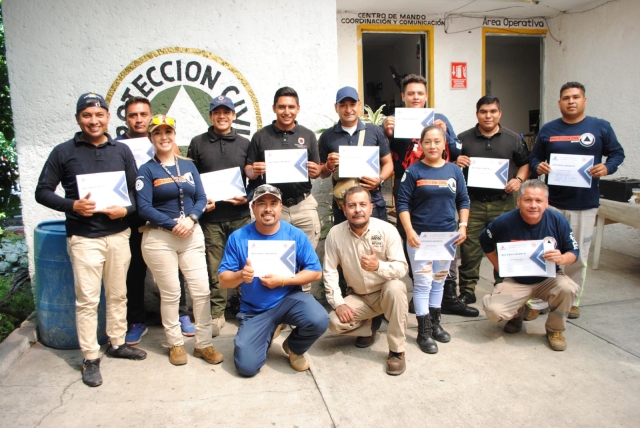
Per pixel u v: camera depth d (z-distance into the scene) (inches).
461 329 148.4
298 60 169.8
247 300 125.3
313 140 151.3
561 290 129.4
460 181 142.5
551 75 256.8
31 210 157.5
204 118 165.3
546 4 228.7
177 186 126.3
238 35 164.4
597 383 115.3
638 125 211.5
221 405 109.3
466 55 250.4
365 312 131.3
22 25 150.9
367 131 150.9
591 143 150.6
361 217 124.3
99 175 120.7
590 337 139.7
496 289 142.0
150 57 159.0
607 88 224.5
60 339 138.2
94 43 155.4
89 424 102.8
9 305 165.9
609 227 231.5
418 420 102.6
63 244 133.8
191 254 128.6
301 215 151.2
